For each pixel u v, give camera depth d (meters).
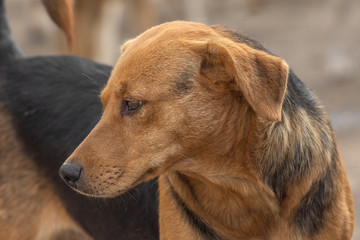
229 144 5.38
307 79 17.69
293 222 5.55
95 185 5.22
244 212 5.61
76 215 6.74
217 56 5.12
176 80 5.22
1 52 7.21
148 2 14.58
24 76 7.05
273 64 4.97
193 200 5.66
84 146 5.27
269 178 5.43
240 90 5.27
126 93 5.21
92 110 6.64
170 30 5.45
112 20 13.68
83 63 7.13
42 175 6.73
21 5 26.06
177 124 5.25
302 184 5.50
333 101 15.77
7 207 6.77
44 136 6.72
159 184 5.95
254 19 24.20
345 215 5.77
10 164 6.77
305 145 5.52
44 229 6.86
